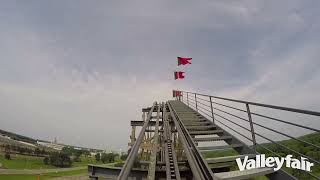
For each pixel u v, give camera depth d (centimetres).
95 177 1579
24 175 10812
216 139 1217
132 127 2323
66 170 14125
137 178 1340
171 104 2600
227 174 745
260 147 959
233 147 1090
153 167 955
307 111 614
